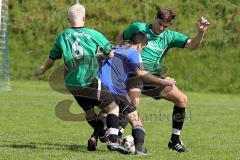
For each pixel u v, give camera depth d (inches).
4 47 3189.0
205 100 2881.4
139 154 1016.2
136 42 1067.3
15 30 4010.8
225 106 2571.4
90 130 1567.4
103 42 991.6
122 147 1013.2
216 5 4183.1
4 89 2979.8
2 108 2113.7
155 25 1101.7
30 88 3097.9
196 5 4175.7
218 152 1133.1
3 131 1480.1
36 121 1759.4
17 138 1328.7
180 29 3914.9
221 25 4040.4
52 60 1042.7
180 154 1074.7
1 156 980.6
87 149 1092.5
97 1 4173.2
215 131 1653.5
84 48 986.7
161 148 1192.8
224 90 3543.3
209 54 3823.8
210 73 3678.6
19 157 972.6
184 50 3843.5
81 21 1013.8
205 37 3939.5
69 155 1004.6
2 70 3159.5
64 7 4168.3
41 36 3991.1
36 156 987.3
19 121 1744.6
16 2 4190.5
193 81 3609.7
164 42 1114.1
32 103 2327.8
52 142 1264.8
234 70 3720.5
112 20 4055.1
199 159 1012.5
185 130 1668.3
